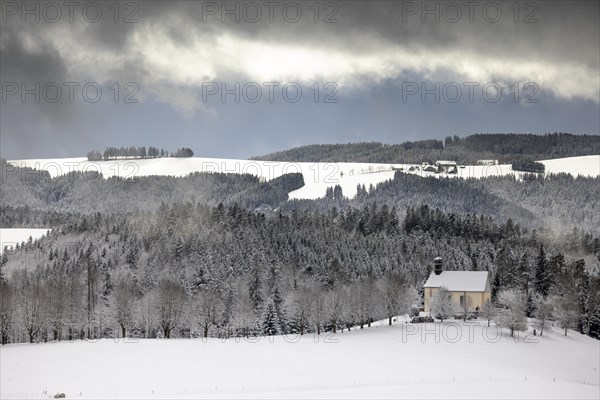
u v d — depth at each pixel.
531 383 129.88
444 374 137.38
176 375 130.88
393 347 161.62
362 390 119.56
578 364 165.00
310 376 132.75
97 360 140.12
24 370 132.25
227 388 122.38
